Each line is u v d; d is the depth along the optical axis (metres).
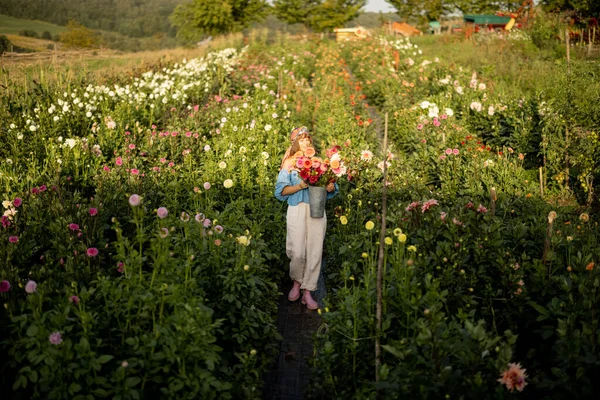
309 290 5.00
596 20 18.91
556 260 4.29
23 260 4.25
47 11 119.00
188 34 35.03
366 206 6.38
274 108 10.55
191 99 12.09
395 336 3.69
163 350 3.19
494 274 4.32
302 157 4.71
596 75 8.55
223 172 6.54
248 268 4.09
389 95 12.90
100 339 3.14
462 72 14.23
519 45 20.56
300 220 4.86
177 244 4.33
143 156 7.44
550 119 8.22
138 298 3.40
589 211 6.50
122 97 10.51
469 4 43.62
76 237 4.33
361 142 9.14
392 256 3.97
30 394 3.21
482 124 9.94
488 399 2.96
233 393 3.52
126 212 5.47
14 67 10.83
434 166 7.88
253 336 4.06
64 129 8.52
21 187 5.91
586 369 3.09
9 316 3.31
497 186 6.97
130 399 2.94
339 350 3.68
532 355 3.70
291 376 4.10
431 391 3.00
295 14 37.22
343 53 26.02
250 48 24.80
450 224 4.41
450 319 3.88
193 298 3.39
